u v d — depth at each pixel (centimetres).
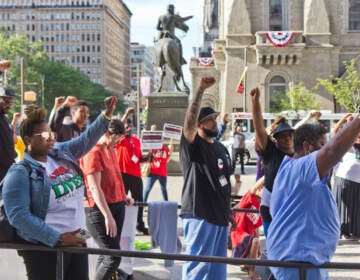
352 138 348
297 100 4200
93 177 588
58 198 416
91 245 643
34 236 390
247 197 734
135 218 719
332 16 4575
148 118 2117
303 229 370
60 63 10506
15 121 1048
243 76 3838
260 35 4481
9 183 394
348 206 1007
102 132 475
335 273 716
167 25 2156
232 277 730
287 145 584
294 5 4588
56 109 767
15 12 18975
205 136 558
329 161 360
